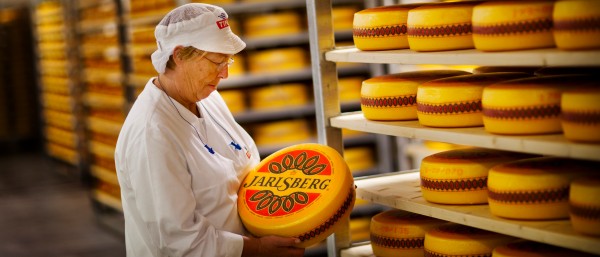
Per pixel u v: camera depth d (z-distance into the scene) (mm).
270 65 5191
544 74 2391
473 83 2176
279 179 2486
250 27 5160
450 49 2184
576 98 1812
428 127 2252
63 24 8555
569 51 1823
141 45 5477
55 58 9156
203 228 2393
